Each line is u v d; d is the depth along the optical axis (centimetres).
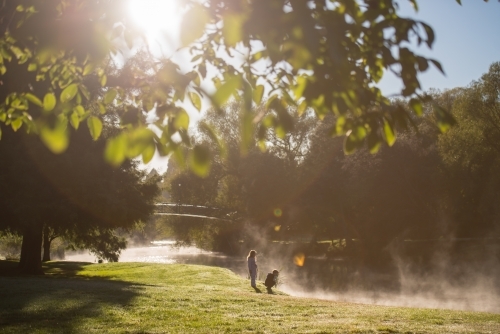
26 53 590
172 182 5784
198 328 1038
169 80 389
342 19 352
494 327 1095
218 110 254
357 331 1008
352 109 343
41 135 292
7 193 2470
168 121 404
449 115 363
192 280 2452
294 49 280
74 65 576
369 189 4650
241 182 5625
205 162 272
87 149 2652
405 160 4484
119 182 2916
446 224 4794
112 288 1686
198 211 5791
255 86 457
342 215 5088
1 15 610
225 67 524
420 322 1160
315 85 340
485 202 4516
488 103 4228
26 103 561
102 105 519
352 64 409
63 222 2750
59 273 3161
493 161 4419
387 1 396
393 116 391
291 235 5988
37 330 993
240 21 293
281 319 1177
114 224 2944
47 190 2550
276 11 292
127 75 496
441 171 4538
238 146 5234
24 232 2991
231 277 2603
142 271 3128
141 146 285
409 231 4969
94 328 1024
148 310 1257
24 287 1652
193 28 293
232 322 1115
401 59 390
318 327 1056
